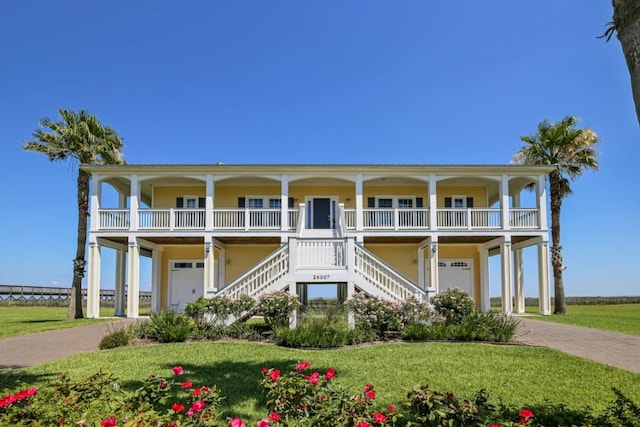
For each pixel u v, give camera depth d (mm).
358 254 13359
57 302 39906
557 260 21203
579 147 21281
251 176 19734
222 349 9727
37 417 4074
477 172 19688
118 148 22234
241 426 3438
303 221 19484
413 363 8086
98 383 4727
